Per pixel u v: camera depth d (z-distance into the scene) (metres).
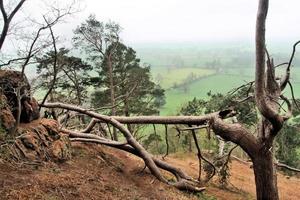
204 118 12.02
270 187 10.45
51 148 10.59
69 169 10.35
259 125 10.33
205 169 18.00
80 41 28.83
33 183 8.33
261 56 9.19
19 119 10.10
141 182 12.36
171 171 14.11
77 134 14.07
